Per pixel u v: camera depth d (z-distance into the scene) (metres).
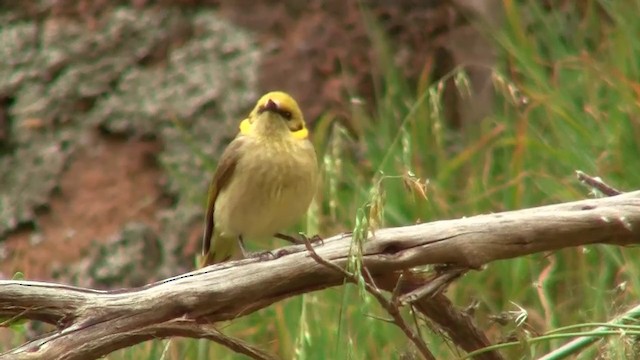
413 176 7.38
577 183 11.05
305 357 9.24
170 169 13.16
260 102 9.25
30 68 13.80
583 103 12.16
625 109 11.43
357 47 13.59
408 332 7.23
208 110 13.36
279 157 8.88
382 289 7.61
